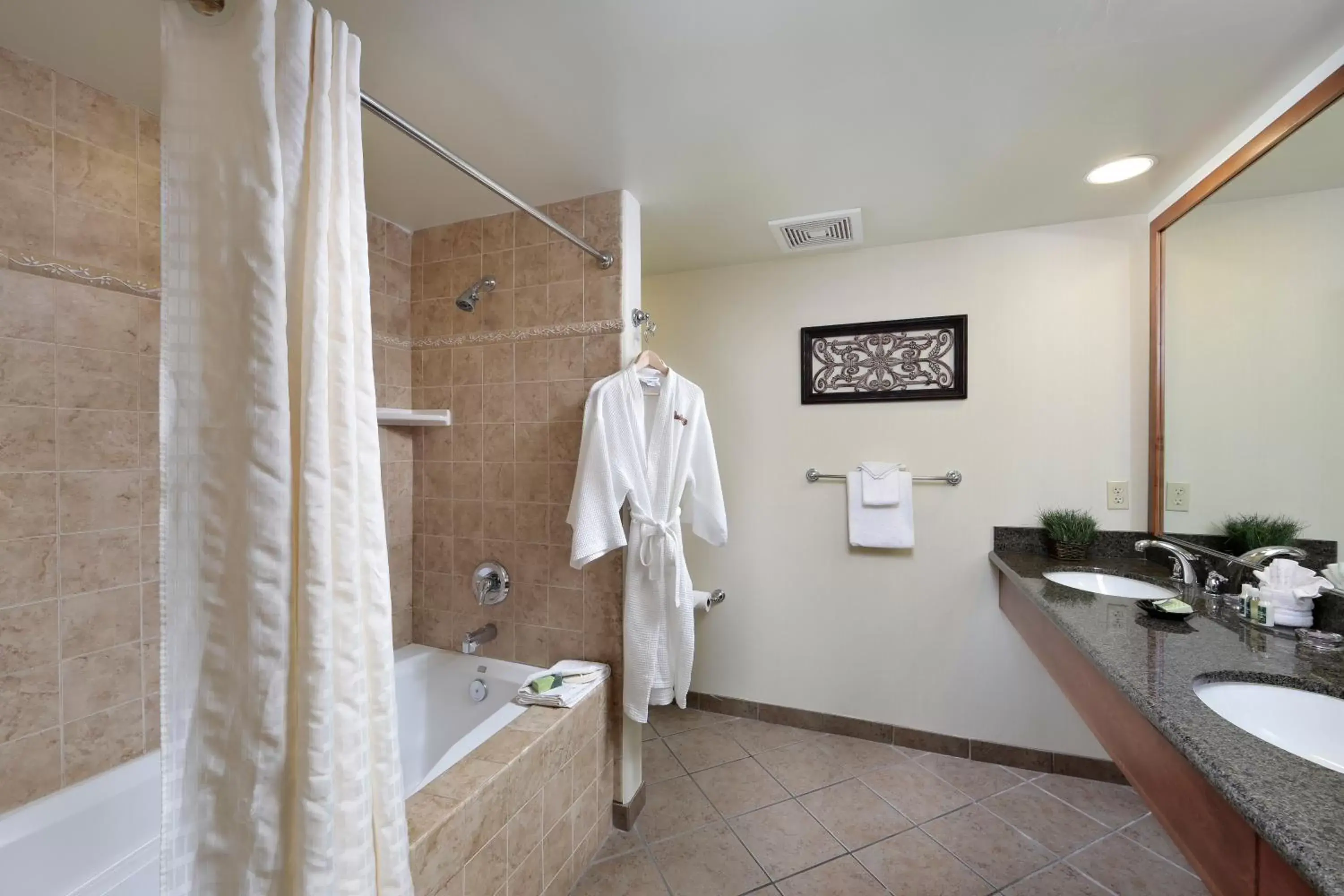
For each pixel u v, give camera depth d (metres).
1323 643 1.12
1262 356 1.40
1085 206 1.86
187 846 0.65
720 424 2.48
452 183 1.68
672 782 1.97
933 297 2.16
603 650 1.76
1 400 1.09
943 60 1.13
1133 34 1.05
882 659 2.25
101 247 1.24
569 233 1.57
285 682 0.66
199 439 0.66
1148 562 1.88
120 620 1.27
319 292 0.72
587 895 1.46
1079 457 2.00
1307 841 0.57
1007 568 1.84
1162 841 1.65
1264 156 1.35
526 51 1.10
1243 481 1.46
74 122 1.20
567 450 1.81
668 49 1.09
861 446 2.27
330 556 0.71
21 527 1.12
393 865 0.78
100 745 1.23
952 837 1.68
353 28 1.03
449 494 2.01
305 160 0.73
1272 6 0.98
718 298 2.48
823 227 2.03
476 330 1.94
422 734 1.92
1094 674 1.25
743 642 2.46
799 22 1.02
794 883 1.50
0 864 1.03
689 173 1.62
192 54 0.65
